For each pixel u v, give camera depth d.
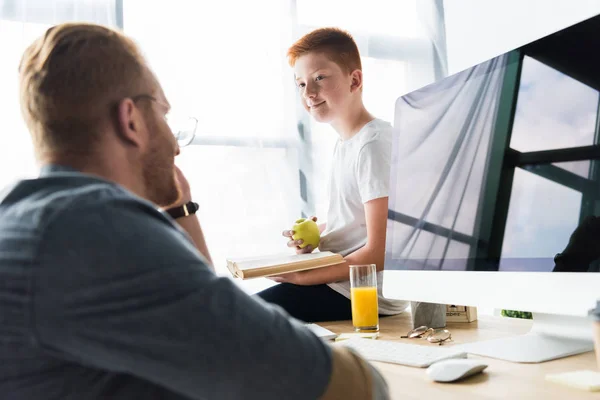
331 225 1.98
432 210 1.19
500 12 3.31
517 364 0.87
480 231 1.06
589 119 0.86
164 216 0.59
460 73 1.16
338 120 1.99
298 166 3.12
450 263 1.12
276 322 0.56
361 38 3.29
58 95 0.64
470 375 0.80
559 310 0.89
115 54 0.67
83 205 0.53
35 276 0.50
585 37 0.88
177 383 0.52
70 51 0.65
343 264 1.66
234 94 3.02
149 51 2.85
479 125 1.10
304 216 3.13
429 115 1.24
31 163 2.56
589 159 0.86
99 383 0.53
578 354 0.92
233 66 3.02
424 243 1.20
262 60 3.08
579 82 0.89
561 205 0.90
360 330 1.31
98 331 0.50
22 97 0.67
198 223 1.21
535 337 1.04
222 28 3.01
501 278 1.00
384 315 1.67
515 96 1.02
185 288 0.52
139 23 2.84
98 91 0.65
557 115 0.92
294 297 1.67
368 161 1.74
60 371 0.53
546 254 0.92
